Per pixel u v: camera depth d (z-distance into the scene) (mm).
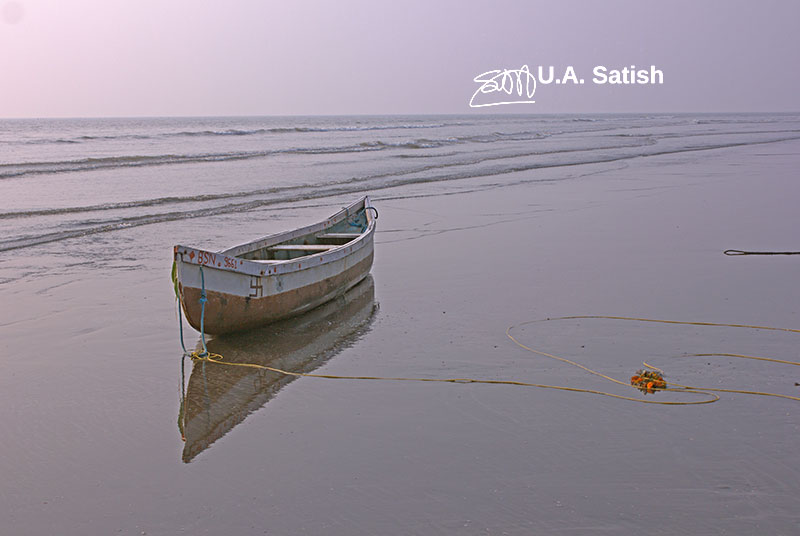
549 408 6395
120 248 13953
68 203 19266
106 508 4844
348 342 8422
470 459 5434
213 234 15406
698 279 11172
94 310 9844
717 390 6777
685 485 4977
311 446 5734
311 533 4492
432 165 31344
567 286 10867
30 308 9867
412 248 13969
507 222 16906
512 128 85812
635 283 10984
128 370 7617
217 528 4574
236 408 6574
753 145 47344
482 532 4445
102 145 43781
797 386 6867
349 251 10586
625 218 17312
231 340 8625
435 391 6883
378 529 4512
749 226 16016
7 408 6574
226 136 59031
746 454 5445
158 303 10234
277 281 8984
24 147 41281
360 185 24078
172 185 23516
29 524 4637
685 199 20469
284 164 31250
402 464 5383
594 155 37812
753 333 8492
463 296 10430
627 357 7727
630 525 4488
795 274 11484
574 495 4871
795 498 4789
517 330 8758
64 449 5754
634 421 6082
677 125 101062
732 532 4402
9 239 14508
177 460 5555
